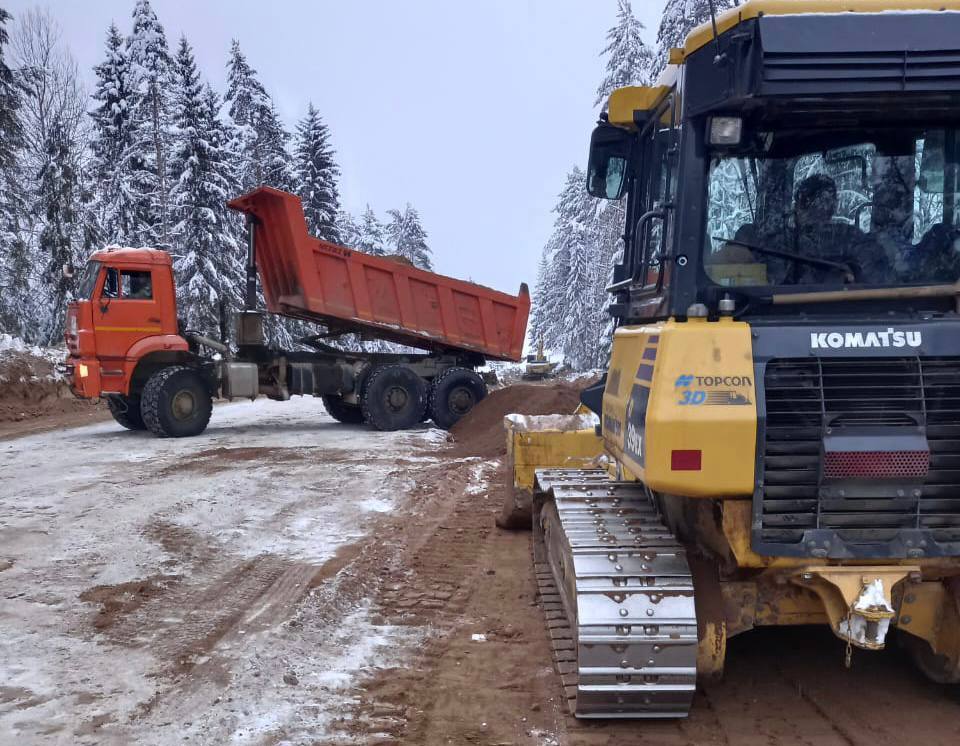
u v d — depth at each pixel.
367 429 14.68
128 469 10.17
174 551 6.45
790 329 3.24
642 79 28.56
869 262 3.55
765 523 3.19
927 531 3.17
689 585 3.45
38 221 30.69
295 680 4.08
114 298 12.98
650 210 4.34
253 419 16.95
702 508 3.68
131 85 31.72
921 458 3.13
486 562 6.29
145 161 30.77
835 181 3.58
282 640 4.62
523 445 7.09
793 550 3.15
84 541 6.70
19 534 6.90
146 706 3.80
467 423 14.07
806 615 3.61
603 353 30.23
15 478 9.52
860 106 3.37
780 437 3.17
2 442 12.92
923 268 3.53
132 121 31.05
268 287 14.63
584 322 44.72
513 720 3.68
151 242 30.28
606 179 5.10
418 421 14.74
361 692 3.99
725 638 3.56
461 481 9.54
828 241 3.57
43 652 4.43
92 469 10.17
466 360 15.70
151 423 13.17
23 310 30.05
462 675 4.20
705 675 3.61
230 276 28.08
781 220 3.59
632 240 4.88
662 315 3.78
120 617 4.97
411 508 8.16
